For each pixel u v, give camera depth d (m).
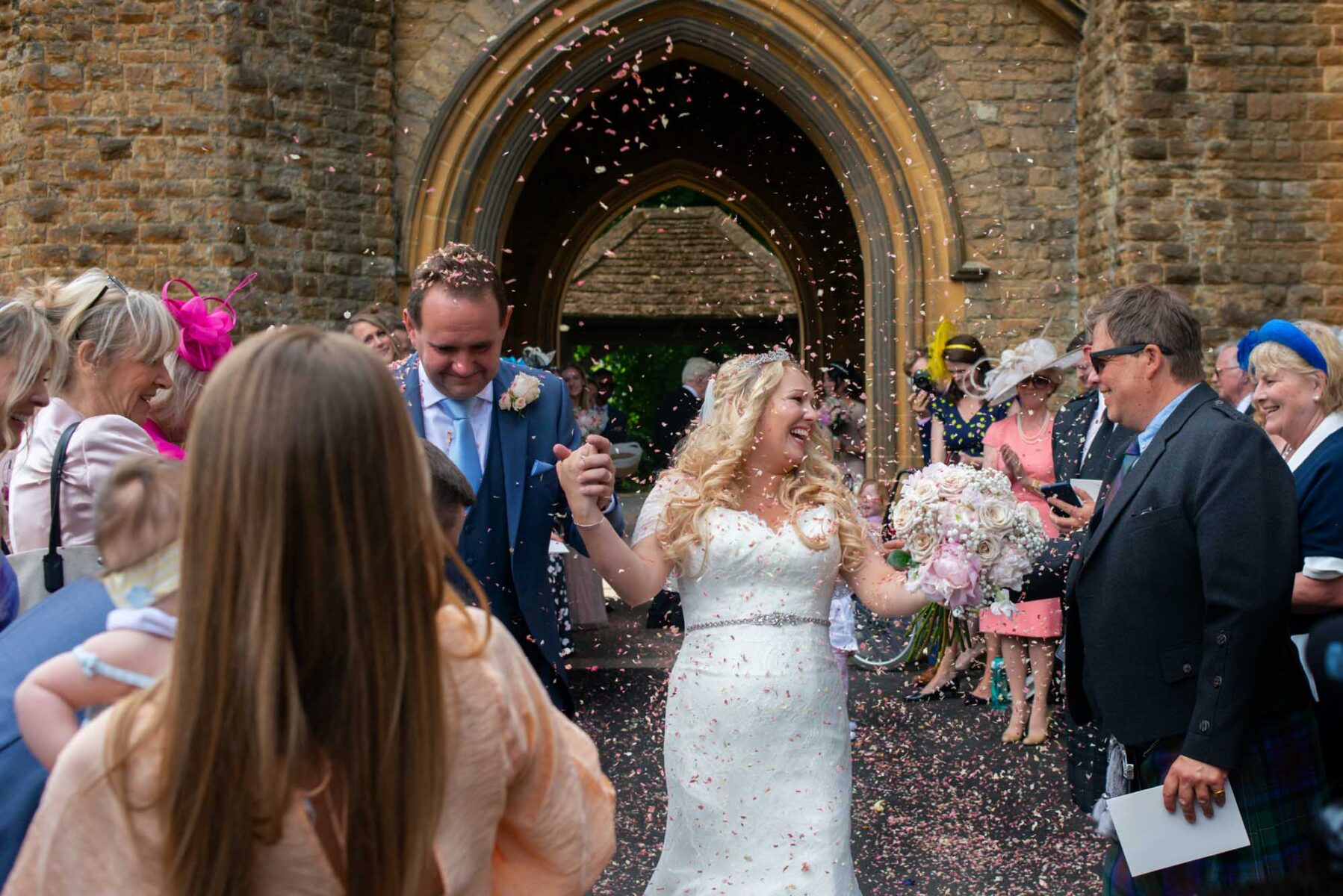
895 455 10.93
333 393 1.33
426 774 1.34
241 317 9.75
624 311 24.06
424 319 2.93
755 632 3.20
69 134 9.80
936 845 4.59
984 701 6.77
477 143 10.69
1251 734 2.66
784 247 17.95
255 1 9.84
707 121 16.78
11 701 1.97
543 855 1.58
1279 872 2.68
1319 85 9.98
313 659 1.32
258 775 1.26
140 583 1.59
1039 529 3.03
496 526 3.12
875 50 10.81
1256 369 3.48
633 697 6.97
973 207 10.90
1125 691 2.84
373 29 10.41
